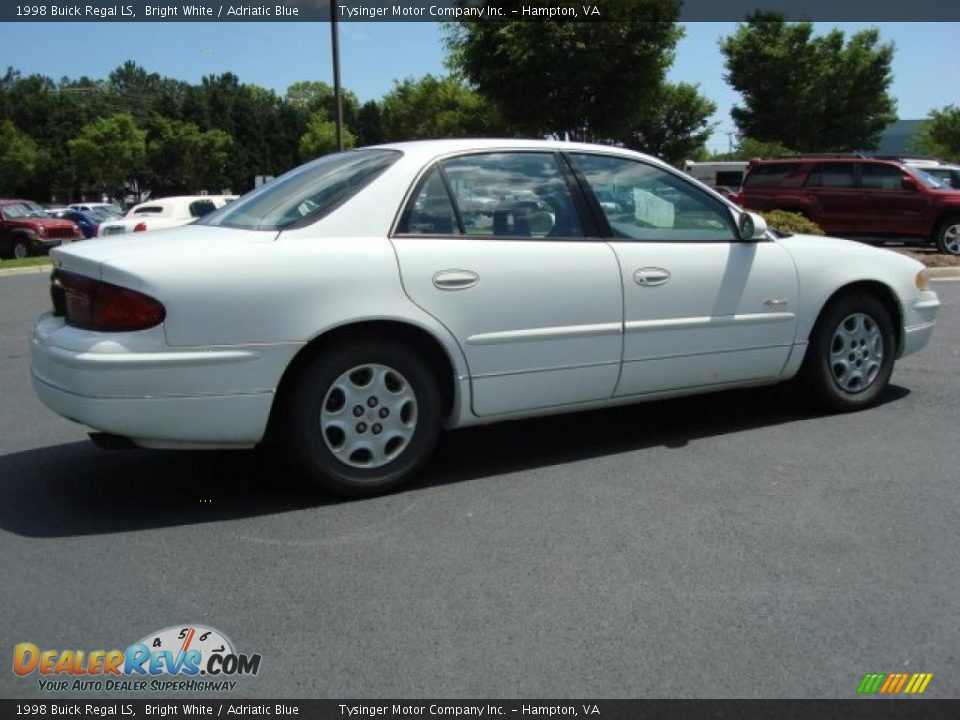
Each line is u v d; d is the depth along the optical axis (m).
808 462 4.72
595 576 3.43
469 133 33.81
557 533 3.85
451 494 4.34
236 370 3.87
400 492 4.38
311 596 3.30
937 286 12.21
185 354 3.79
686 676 2.77
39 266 18.55
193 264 3.82
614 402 4.87
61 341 3.90
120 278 3.77
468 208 4.44
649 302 4.79
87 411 3.78
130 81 125.25
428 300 4.20
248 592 3.34
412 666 2.84
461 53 19.64
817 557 3.58
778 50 33.94
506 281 4.38
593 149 4.91
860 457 4.79
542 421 5.64
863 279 5.48
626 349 4.74
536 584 3.38
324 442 4.12
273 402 4.07
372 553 3.67
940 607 3.18
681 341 4.92
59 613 3.20
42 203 68.62
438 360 4.39
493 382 4.43
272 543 3.78
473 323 4.32
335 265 4.02
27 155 61.88
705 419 5.60
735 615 3.13
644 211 4.93
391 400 4.25
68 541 3.82
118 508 4.21
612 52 18.95
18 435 5.49
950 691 2.70
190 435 3.88
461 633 3.03
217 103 72.00
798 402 5.76
